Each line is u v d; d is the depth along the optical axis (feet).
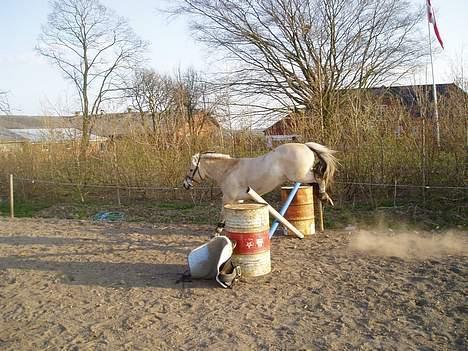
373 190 37.93
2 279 22.76
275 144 44.62
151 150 48.49
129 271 23.11
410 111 39.19
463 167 33.83
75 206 47.39
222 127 46.83
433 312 16.38
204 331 15.78
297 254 24.58
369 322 15.83
